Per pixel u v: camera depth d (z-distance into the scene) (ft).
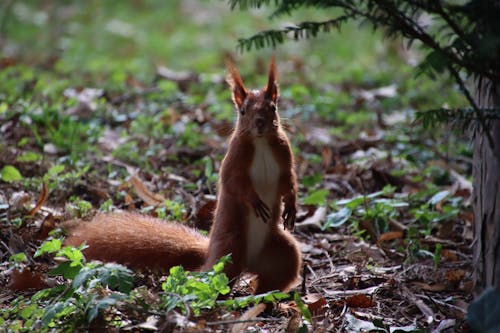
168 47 83.71
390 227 34.65
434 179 40.86
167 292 23.68
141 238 28.78
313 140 47.29
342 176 40.83
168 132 46.83
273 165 28.27
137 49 82.53
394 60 74.74
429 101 55.83
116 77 59.98
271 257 28.27
